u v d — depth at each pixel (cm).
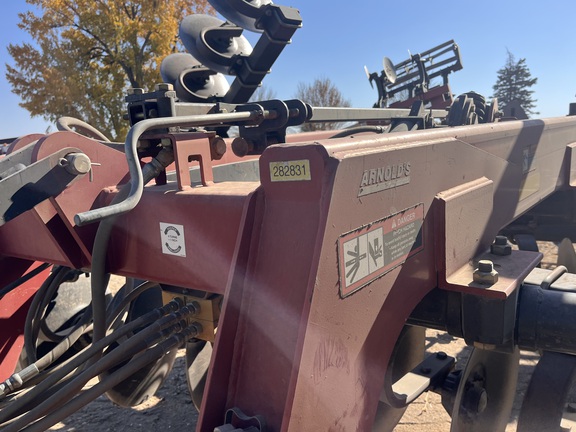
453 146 169
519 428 167
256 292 127
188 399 328
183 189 154
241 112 162
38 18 1738
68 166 155
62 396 144
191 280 150
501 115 428
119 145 223
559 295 159
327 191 115
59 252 175
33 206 153
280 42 207
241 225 126
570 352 156
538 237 389
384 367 142
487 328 156
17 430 147
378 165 129
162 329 156
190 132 162
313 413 117
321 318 116
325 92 2294
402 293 145
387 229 136
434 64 687
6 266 211
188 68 249
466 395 186
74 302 260
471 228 180
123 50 1800
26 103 1773
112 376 144
